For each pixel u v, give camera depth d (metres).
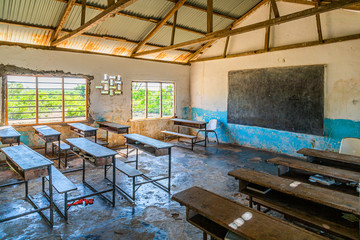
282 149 6.25
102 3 5.03
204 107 8.36
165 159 5.80
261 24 3.49
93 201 3.53
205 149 6.85
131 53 7.14
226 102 7.59
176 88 8.43
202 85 8.36
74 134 6.23
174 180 4.41
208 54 8.08
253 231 1.68
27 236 2.67
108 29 5.97
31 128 5.61
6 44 5.21
